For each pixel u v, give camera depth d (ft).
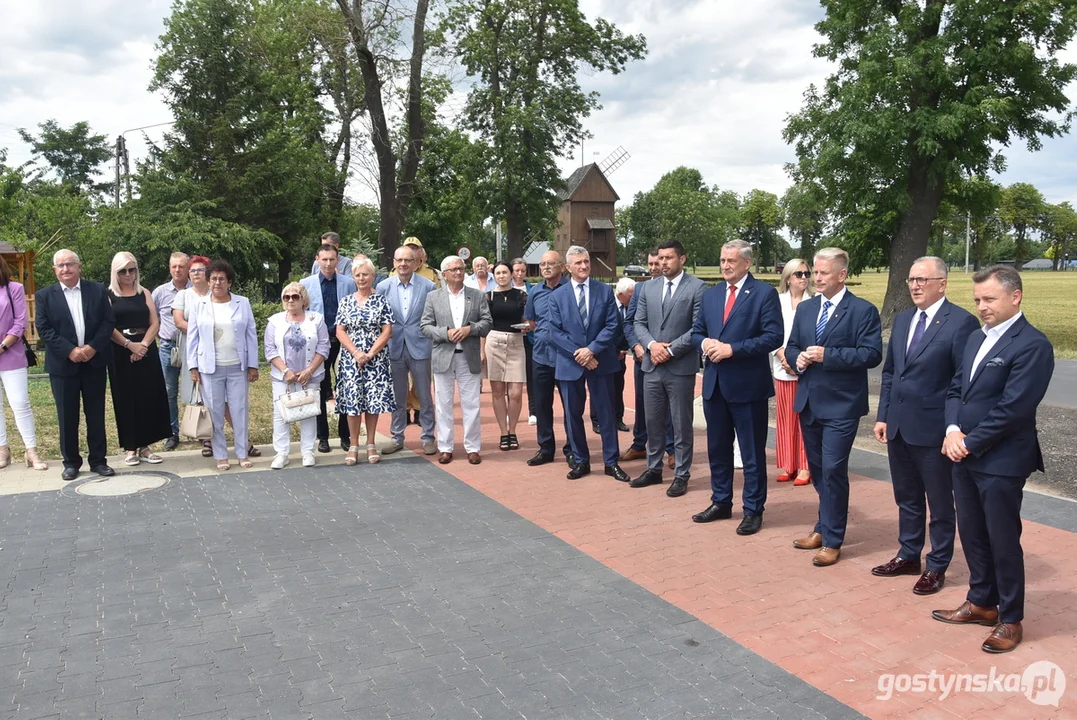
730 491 20.63
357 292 26.30
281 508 21.57
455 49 72.43
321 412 28.17
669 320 22.40
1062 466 25.88
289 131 95.76
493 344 28.48
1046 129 68.59
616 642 13.76
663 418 23.52
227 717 11.40
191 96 88.48
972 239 344.49
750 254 19.70
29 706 11.68
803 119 74.33
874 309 17.26
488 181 111.65
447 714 11.47
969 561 14.26
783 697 11.92
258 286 88.33
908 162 67.56
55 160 238.48
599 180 221.87
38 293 23.77
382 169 68.90
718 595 15.80
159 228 80.53
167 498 22.44
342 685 12.30
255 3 104.99
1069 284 202.18
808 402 17.79
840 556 17.98
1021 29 65.21
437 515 21.03
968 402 13.57
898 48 66.39
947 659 13.08
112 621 14.58
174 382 28.45
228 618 14.73
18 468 25.57
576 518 20.83
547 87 110.63
